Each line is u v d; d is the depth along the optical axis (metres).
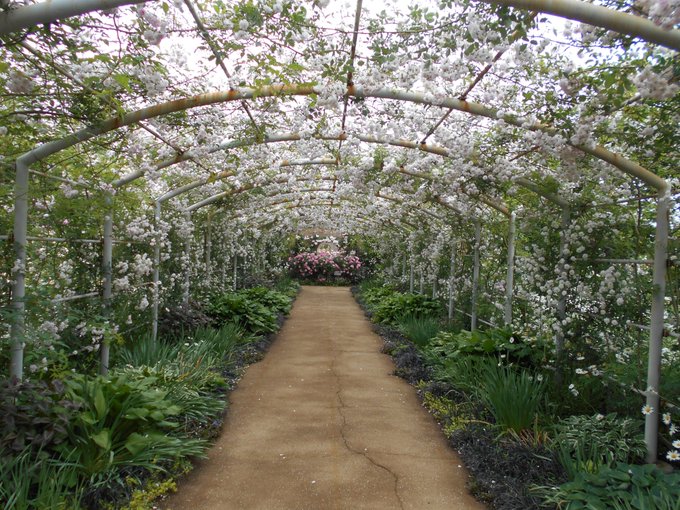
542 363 4.61
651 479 2.72
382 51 3.05
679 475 2.79
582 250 4.21
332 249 21.86
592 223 4.12
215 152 5.44
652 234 3.74
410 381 5.73
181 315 6.57
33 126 3.54
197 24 2.95
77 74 3.02
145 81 3.20
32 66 2.95
